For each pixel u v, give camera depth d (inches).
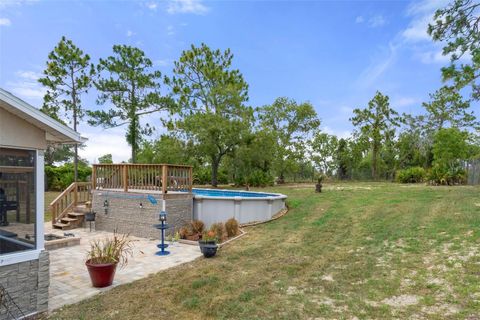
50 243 295.9
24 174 164.1
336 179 1336.1
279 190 757.3
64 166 895.7
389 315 148.6
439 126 1036.5
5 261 152.1
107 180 397.1
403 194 560.7
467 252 222.2
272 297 175.8
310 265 229.8
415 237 274.8
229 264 242.4
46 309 166.9
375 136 1239.5
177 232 349.7
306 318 150.0
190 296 180.7
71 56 648.4
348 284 190.7
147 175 369.1
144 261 258.1
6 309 152.3
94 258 203.5
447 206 393.1
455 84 261.7
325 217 398.3
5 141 153.8
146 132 798.5
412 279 189.8
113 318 155.7
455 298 160.7
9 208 157.3
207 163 998.4
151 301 174.9
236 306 165.3
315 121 1208.2
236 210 400.8
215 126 800.9
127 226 369.7
